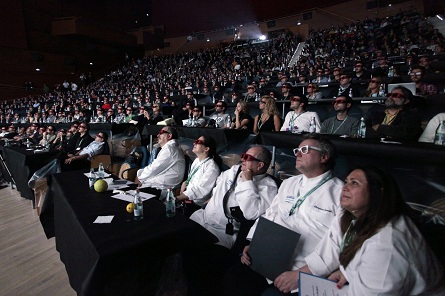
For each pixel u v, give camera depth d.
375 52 9.66
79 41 18.22
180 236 1.51
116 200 1.98
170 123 4.22
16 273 2.19
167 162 3.03
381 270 1.00
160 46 22.11
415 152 1.54
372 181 1.12
